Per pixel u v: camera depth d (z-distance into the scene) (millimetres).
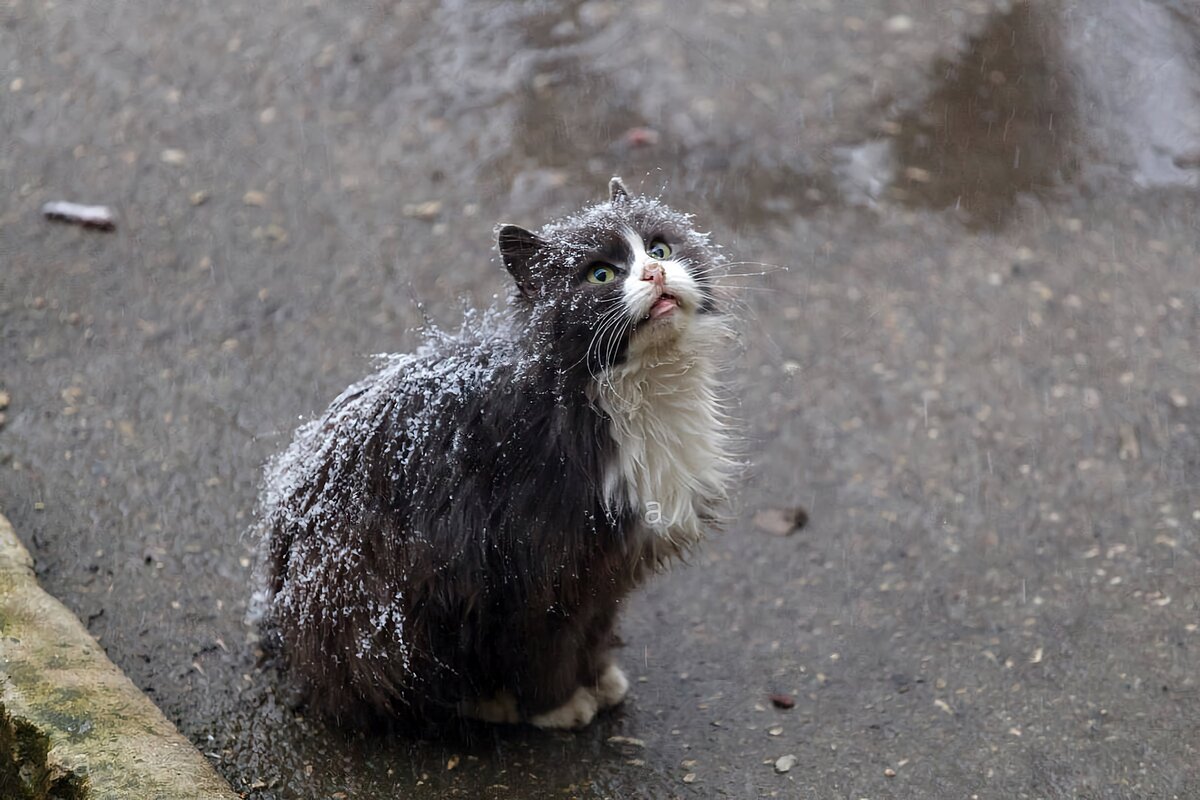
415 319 7320
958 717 5098
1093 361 7074
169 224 7934
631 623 5656
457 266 7691
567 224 4613
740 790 4789
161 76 9125
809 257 7797
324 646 4734
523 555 4363
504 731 5059
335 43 9469
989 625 5566
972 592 5750
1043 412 6770
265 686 5203
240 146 8586
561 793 4766
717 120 8797
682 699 5270
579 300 4297
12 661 4574
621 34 9555
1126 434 6602
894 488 6371
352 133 8734
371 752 4926
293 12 9766
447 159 8523
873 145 8617
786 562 5977
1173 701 5082
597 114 8867
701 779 4840
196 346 7098
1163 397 6816
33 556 5750
